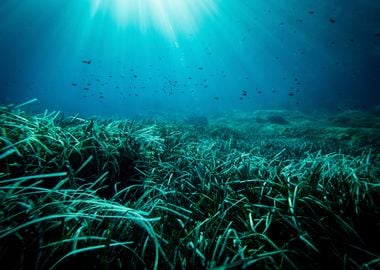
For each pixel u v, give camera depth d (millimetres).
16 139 2594
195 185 2898
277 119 21016
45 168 2422
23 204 1412
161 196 2502
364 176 2668
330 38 37531
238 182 2668
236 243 1587
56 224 1399
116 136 3656
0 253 1215
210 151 4832
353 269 1399
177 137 5770
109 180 2883
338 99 39625
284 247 1573
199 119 22422
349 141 10492
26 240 1278
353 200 1859
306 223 1671
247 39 51188
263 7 39469
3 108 3145
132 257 1431
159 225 1843
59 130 3133
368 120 17438
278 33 43469
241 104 52688
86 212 1799
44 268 1246
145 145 3924
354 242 1550
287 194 2068
